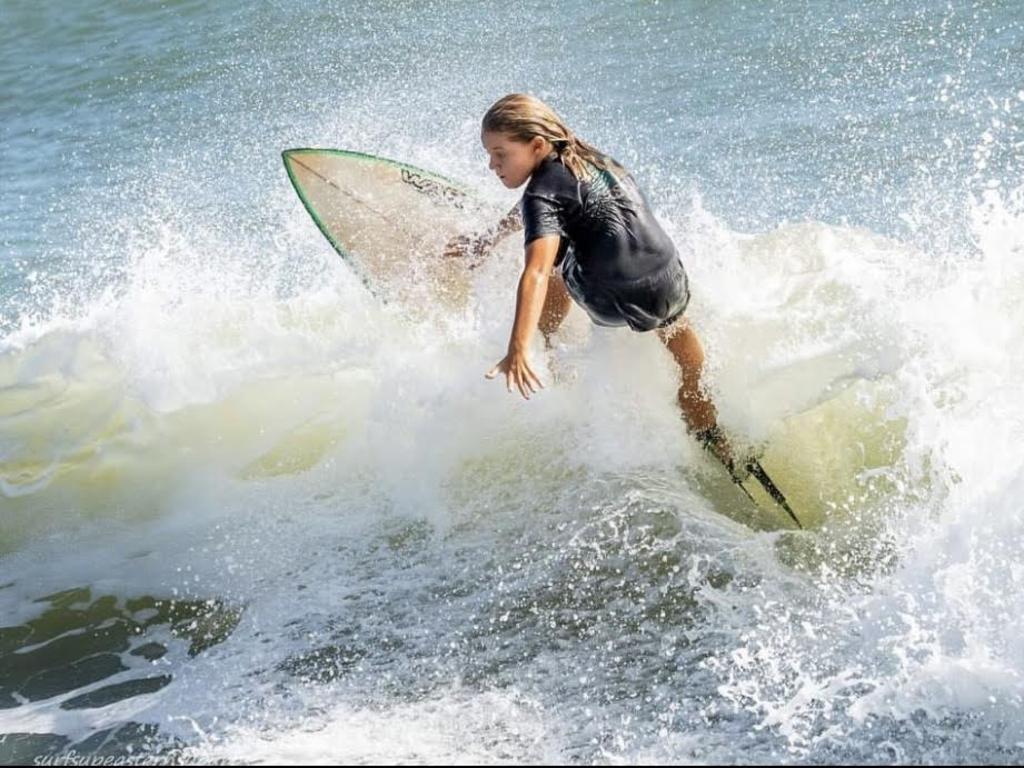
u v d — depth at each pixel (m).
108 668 13.13
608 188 13.27
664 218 18.03
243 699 12.10
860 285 15.78
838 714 10.81
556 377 14.89
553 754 10.68
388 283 16.55
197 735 11.58
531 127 13.01
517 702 11.54
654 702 11.30
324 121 33.09
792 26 35.94
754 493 14.38
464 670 12.14
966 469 13.27
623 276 13.24
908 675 11.10
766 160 26.44
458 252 16.02
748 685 11.35
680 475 14.67
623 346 14.47
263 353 17.00
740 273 16.64
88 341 17.48
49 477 16.42
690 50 35.47
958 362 14.31
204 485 15.98
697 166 26.67
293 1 47.22
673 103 31.20
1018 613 11.47
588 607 12.93
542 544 13.98
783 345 15.09
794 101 30.02
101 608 14.24
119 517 15.85
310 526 15.02
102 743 11.67
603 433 14.84
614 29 38.47
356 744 11.09
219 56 41.84
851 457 14.23
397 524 14.80
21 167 33.53
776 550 13.46
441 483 14.98
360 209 17.34
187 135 34.06
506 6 42.81
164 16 47.66
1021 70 29.30
